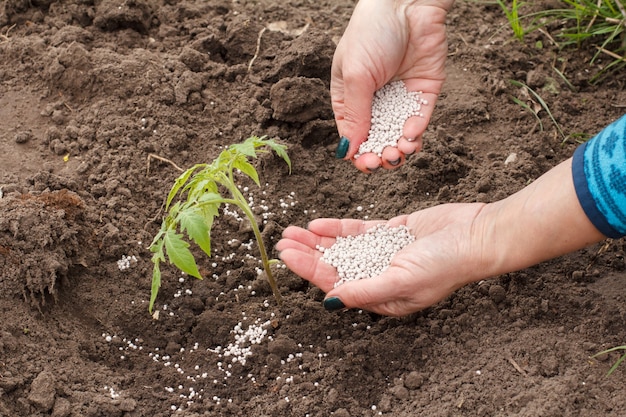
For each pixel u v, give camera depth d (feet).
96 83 4.43
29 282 3.88
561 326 3.89
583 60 4.75
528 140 4.43
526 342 3.84
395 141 4.02
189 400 3.82
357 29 3.99
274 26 4.77
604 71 4.70
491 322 3.92
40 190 4.11
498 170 4.31
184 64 4.54
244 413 3.79
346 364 3.85
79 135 4.32
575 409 3.66
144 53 4.54
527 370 3.78
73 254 4.00
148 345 3.94
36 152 4.28
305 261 3.91
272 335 3.94
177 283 4.04
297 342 3.93
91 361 3.87
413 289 3.77
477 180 4.27
